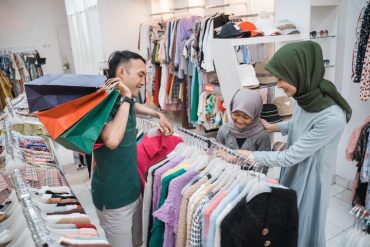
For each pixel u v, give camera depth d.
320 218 1.54
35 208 1.00
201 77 3.89
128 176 1.46
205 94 3.82
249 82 2.55
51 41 7.75
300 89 1.41
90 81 1.17
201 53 3.67
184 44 4.16
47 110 1.06
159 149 1.68
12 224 1.08
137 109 1.80
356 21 2.67
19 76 6.45
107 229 1.53
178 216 1.28
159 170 1.43
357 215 1.19
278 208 1.10
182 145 1.55
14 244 0.97
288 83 1.41
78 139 1.05
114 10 5.56
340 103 1.42
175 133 1.74
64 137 1.04
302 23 2.70
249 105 1.66
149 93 5.35
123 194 1.46
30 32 7.48
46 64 7.80
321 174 1.49
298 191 1.55
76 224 1.09
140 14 5.79
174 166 1.45
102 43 5.60
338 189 3.06
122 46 5.74
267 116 2.27
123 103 1.21
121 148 1.39
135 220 1.60
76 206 1.24
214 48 2.77
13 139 1.56
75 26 7.12
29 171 1.57
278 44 2.91
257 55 3.02
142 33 5.41
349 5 2.70
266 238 1.10
